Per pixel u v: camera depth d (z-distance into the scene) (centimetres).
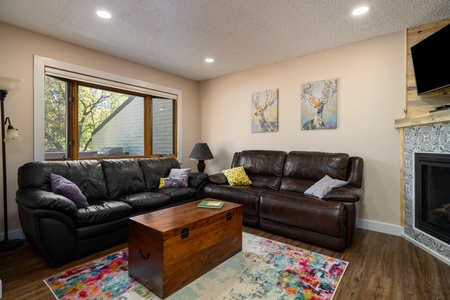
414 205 254
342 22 253
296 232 259
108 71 344
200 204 230
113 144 366
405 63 272
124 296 163
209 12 234
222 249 209
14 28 259
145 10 230
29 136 270
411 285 176
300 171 323
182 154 462
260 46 317
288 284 177
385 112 288
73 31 273
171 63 384
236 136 438
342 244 229
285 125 374
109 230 232
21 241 243
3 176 247
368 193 299
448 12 233
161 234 159
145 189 329
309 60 346
